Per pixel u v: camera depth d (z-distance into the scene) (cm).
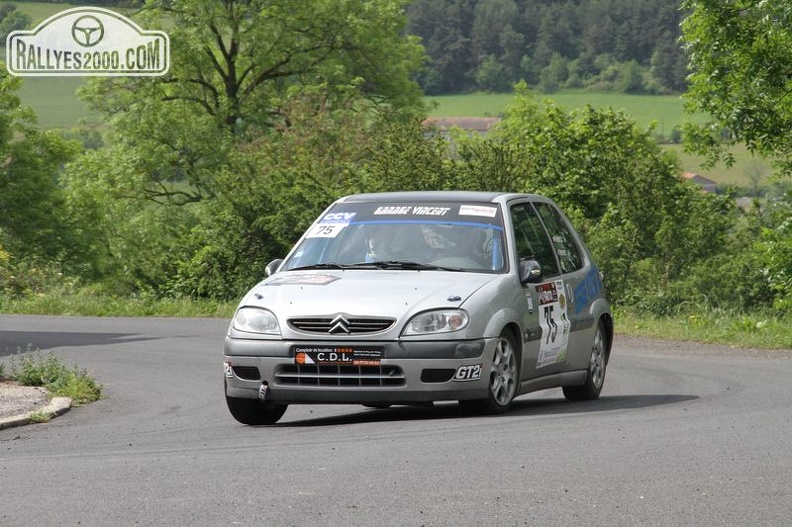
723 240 10975
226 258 10525
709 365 5550
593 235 10025
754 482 2395
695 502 2209
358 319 3338
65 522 2078
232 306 9125
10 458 2950
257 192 10462
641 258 10975
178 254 10912
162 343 6744
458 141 9881
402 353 3294
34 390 4538
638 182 11356
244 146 12962
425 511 2127
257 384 3394
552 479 2406
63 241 19038
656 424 3256
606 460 2627
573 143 13150
